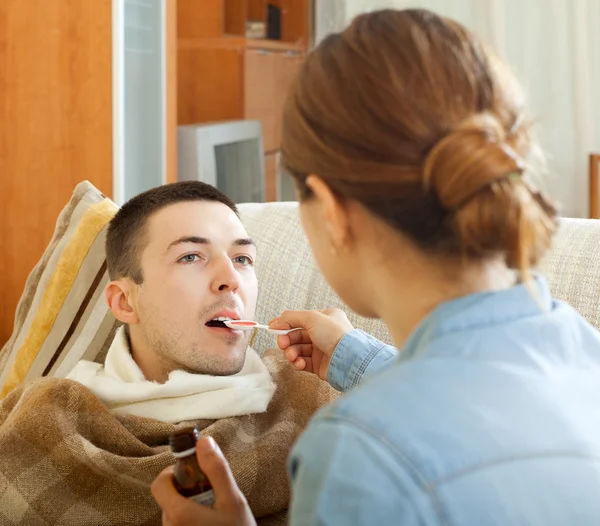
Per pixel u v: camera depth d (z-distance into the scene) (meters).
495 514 0.57
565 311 0.72
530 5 3.65
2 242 2.94
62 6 2.76
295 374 1.34
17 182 2.89
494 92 0.66
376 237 0.69
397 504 0.56
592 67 3.63
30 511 1.18
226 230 1.28
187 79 3.41
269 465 1.20
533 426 0.61
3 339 2.98
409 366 0.64
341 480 0.58
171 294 1.25
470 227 0.62
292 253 1.53
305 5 3.68
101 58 2.75
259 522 1.24
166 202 1.28
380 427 0.59
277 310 1.49
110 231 1.34
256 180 3.41
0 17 2.82
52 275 1.59
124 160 2.83
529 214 0.63
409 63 0.65
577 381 0.66
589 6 3.58
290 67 3.72
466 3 3.70
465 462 0.58
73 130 2.81
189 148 2.96
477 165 0.61
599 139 3.68
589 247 1.28
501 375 0.63
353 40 0.68
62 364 1.53
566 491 0.59
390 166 0.64
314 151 0.68
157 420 1.23
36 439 1.20
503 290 0.68
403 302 0.70
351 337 1.10
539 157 0.71
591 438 0.62
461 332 0.66
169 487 0.80
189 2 3.38
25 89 2.83
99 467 1.17
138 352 1.32
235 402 1.23
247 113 3.40
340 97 0.66
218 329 1.25
